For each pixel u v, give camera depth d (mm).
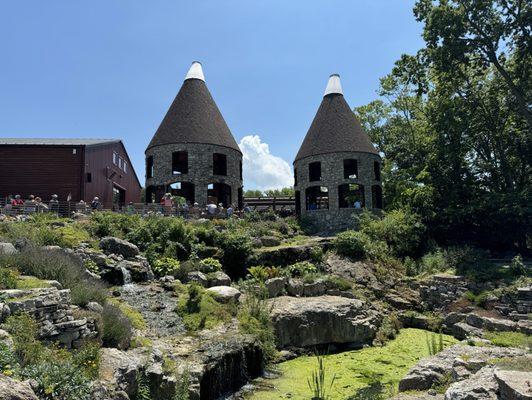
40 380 7133
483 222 27047
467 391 7406
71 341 9219
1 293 8859
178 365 11078
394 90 41094
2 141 30281
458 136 30297
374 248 24547
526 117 27125
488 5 26719
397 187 35875
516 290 18797
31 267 12133
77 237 18094
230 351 12508
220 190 34875
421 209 29125
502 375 7098
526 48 26625
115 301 14164
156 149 31844
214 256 21297
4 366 6906
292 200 41625
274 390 12297
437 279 21781
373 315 18516
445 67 28328
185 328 13797
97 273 16125
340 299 18328
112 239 18344
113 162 35625
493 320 17141
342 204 35062
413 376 10109
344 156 32312
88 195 29953
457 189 29281
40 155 29016
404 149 40344
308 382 12461
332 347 16656
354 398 11359
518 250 27469
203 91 34250
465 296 20141
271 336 15086
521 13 26672
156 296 15758
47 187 28656
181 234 21281
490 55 27562
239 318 15086
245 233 24328
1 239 15273
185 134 31453
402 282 22609
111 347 10250
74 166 28984
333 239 25094
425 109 35719
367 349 16562
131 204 27016
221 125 33469
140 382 9445
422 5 28719
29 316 8531
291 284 19328
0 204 26531
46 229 17562
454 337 18047
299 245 23719
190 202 32844
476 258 23922
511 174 30875
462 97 31516
